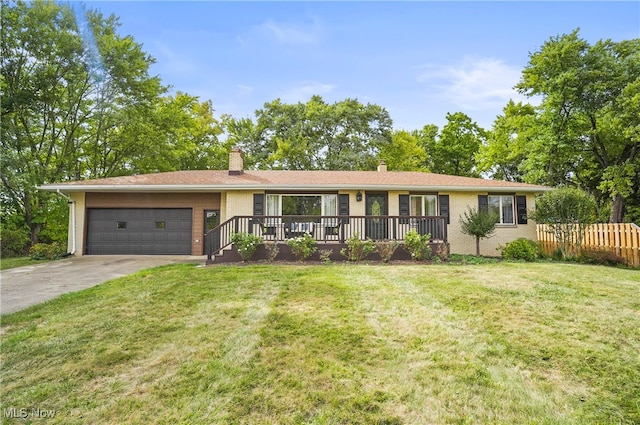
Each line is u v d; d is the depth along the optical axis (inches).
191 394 104.4
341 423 90.7
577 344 134.9
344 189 479.8
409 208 486.3
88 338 145.8
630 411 95.8
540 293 205.8
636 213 714.8
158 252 483.8
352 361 123.3
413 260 370.3
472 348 132.6
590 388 107.0
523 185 489.4
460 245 484.7
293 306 184.2
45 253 443.5
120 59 641.0
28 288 253.1
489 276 258.1
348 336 143.7
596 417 93.4
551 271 281.7
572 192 419.5
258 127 1069.8
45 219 611.8
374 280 245.1
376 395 102.8
